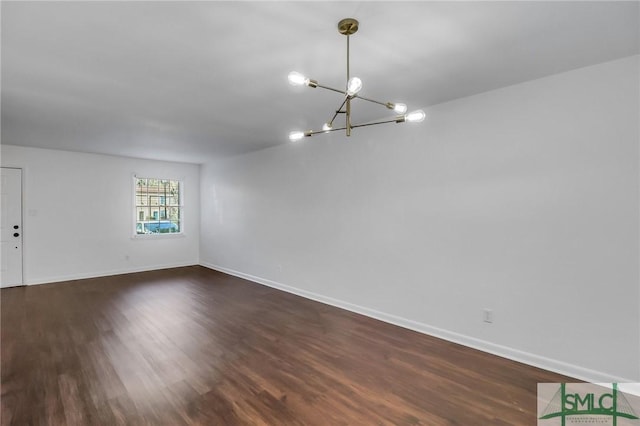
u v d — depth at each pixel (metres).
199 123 3.92
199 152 5.80
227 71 2.50
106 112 3.47
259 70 2.48
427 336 3.30
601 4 1.68
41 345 3.04
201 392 2.29
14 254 5.21
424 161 3.35
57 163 5.55
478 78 2.64
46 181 5.45
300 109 3.41
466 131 3.05
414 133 3.43
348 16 1.79
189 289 5.19
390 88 2.85
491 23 1.86
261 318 3.84
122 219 6.27
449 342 3.16
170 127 4.11
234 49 2.16
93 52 2.19
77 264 5.78
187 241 7.21
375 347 3.05
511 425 1.96
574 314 2.51
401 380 2.47
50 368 2.61
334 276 4.31
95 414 2.04
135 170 6.42
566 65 2.42
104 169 6.04
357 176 3.99
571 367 2.52
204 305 4.34
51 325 3.55
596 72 2.40
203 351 2.95
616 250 2.34
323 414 2.06
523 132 2.72
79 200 5.78
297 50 2.18
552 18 1.81
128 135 4.50
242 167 6.00
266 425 1.96
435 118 3.26
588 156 2.44
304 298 4.68
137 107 3.32
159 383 2.40
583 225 2.47
